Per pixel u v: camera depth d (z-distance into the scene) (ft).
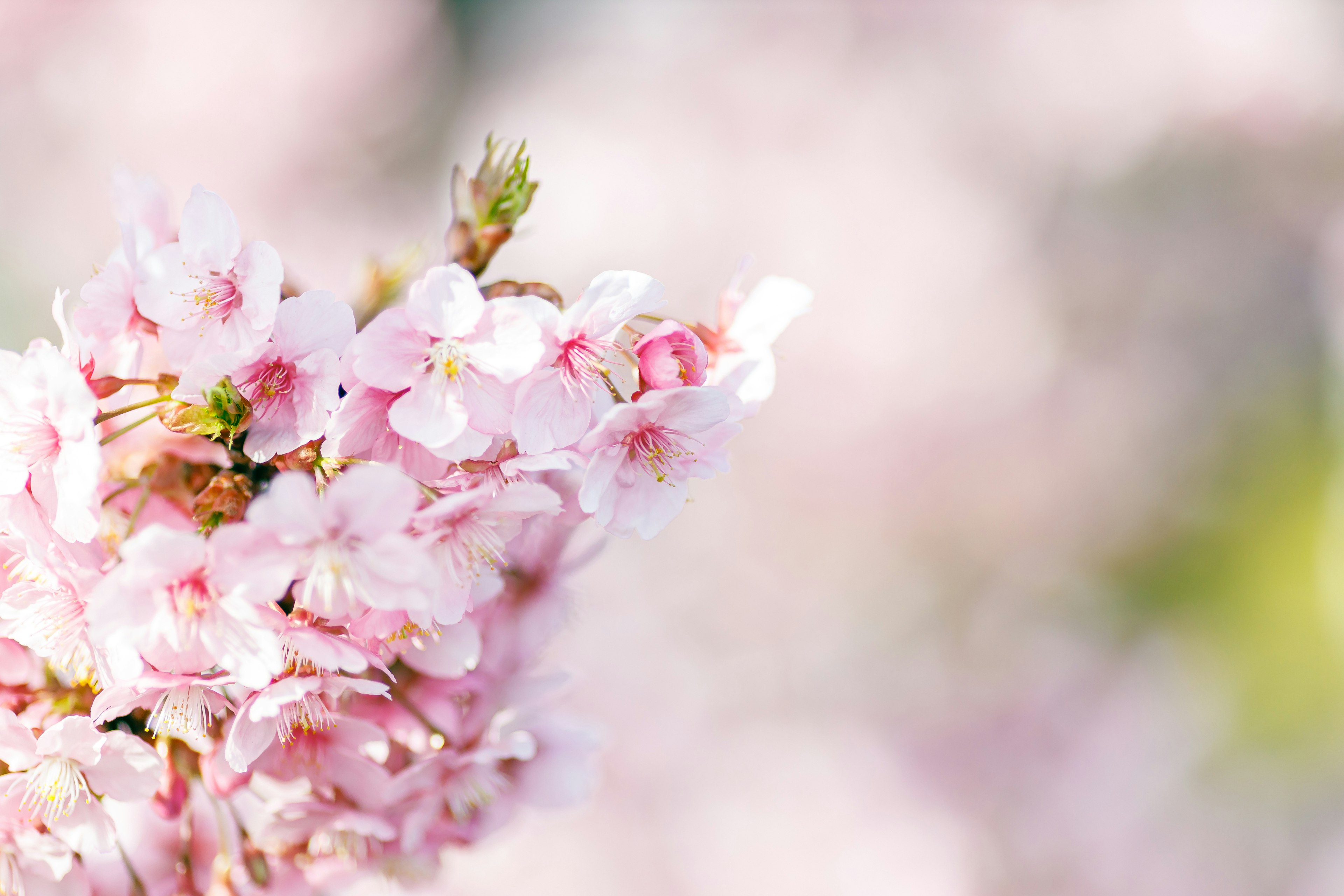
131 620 2.39
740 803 5.44
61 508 2.42
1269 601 6.11
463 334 2.43
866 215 6.37
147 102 6.89
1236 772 5.73
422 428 2.43
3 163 6.63
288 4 7.11
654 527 2.49
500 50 8.15
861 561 6.22
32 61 6.74
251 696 2.44
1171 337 6.35
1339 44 6.21
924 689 5.92
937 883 5.21
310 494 2.38
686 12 7.27
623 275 2.44
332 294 2.44
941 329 6.22
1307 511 6.15
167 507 2.53
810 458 6.24
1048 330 6.27
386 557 2.40
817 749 5.64
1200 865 5.41
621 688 5.62
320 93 7.26
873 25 6.81
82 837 2.49
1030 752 5.70
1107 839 5.45
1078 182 6.57
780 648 5.98
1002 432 6.19
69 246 6.57
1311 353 6.33
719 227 6.52
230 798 2.56
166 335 2.47
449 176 7.64
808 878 5.28
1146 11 6.41
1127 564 6.35
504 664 2.62
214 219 2.46
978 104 6.59
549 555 2.62
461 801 2.60
